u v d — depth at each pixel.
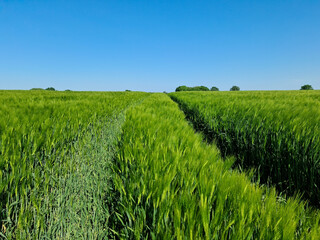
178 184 1.46
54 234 1.54
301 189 2.52
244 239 0.93
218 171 1.59
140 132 2.87
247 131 3.63
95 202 1.70
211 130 4.89
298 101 7.23
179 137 2.73
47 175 1.78
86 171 2.36
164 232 1.07
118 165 2.26
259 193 1.26
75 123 3.35
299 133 2.66
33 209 1.55
